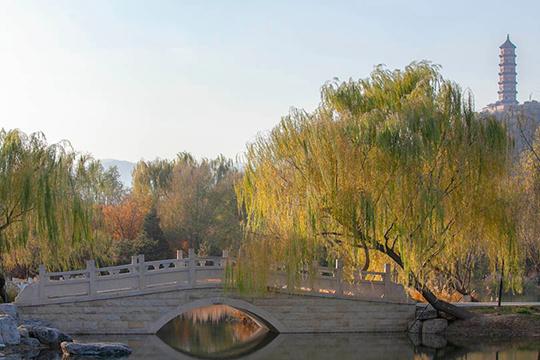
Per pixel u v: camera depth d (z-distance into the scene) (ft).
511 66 620.90
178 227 216.95
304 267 113.50
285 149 109.70
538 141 121.49
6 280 135.33
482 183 106.42
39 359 89.51
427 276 114.52
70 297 107.24
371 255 116.98
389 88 113.39
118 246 185.78
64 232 117.60
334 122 107.55
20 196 115.44
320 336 111.55
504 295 165.37
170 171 259.60
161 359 92.73
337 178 105.70
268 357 95.61
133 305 109.09
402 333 114.42
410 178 103.55
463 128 106.32
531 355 94.84
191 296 110.73
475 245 110.32
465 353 96.78
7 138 117.70
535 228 114.73
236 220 210.38
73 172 120.37
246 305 112.27
